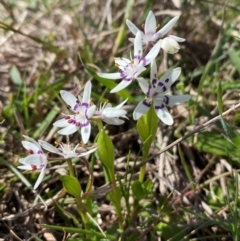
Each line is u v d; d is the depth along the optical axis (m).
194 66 0.20
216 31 0.22
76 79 0.19
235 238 0.12
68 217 0.15
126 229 0.13
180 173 0.16
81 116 0.11
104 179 0.16
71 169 0.12
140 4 0.23
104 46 0.21
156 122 0.12
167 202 0.15
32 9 0.24
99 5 0.24
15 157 0.16
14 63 0.21
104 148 0.12
